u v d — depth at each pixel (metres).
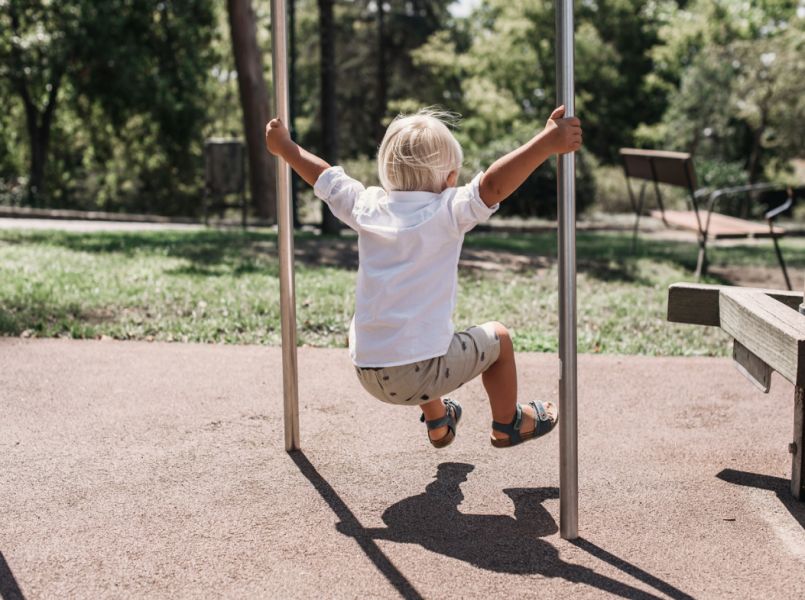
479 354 2.59
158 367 4.43
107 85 24.03
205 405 3.80
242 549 2.43
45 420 3.56
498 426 2.77
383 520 2.64
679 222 8.70
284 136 2.85
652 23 35.44
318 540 2.50
